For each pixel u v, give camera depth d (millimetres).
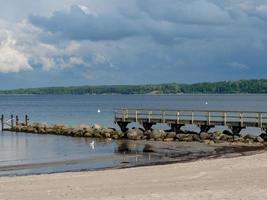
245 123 42344
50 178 21547
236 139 40562
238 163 24859
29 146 42125
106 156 33062
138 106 139250
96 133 48344
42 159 32656
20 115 100750
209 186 18406
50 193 17641
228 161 25891
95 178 21250
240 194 16453
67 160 31484
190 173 22047
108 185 19250
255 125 41875
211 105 138750
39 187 19094
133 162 29609
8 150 39219
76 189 18391
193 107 124938
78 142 44094
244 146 37344
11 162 31172
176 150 35844
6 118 88188
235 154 32312
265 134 40844
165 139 43094
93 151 36562
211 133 42500
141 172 22844
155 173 22375
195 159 30047
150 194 16828
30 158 33469
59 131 53562
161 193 17000
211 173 21859
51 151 37844
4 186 19469
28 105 163375
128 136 45344
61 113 108750
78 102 194250
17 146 42281
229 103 156625
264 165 23922
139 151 35750
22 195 17406
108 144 41312
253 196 16094
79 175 22375
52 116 97625
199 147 37438
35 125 57469
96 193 17375
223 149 35781
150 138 44000
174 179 20484
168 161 29500
